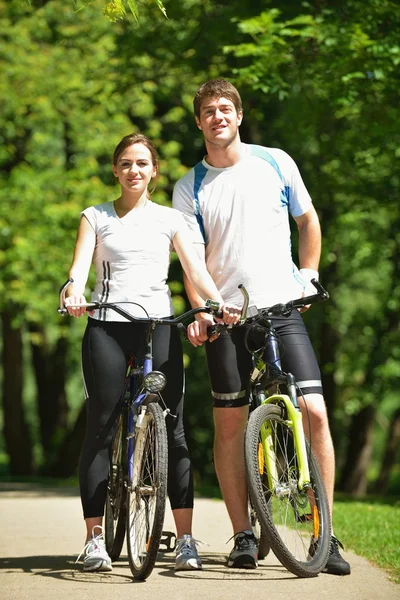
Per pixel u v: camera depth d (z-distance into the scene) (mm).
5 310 59688
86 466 15641
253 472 14180
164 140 61844
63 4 56969
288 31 37094
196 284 15852
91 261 16172
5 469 86812
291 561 14125
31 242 55406
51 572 15227
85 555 15578
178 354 15805
